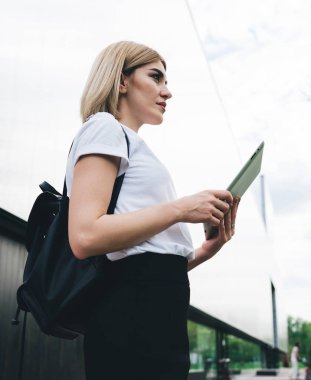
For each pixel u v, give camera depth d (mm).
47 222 1271
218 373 11570
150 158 1148
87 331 1030
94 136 1058
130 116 1301
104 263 1024
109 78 1271
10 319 2387
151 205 1108
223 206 1114
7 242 2414
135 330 978
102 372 979
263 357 27188
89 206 990
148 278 1013
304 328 81875
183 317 1034
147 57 1318
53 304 1054
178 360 996
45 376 2682
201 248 1432
